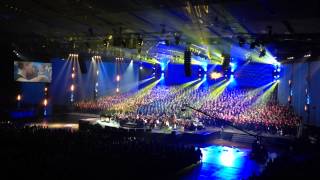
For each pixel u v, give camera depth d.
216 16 22.42
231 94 45.16
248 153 29.22
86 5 21.86
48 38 35.34
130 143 22.92
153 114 43.22
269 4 19.28
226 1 19.08
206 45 34.25
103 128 34.91
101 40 34.66
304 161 17.45
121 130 33.44
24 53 44.69
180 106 44.28
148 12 22.59
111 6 21.64
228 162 25.95
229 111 40.25
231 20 23.38
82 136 24.84
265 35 27.39
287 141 31.31
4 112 42.25
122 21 25.67
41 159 18.34
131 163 20.59
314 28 24.62
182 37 30.55
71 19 25.94
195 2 19.77
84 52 44.38
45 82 46.62
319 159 17.44
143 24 26.28
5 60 43.03
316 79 33.31
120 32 28.41
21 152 20.42
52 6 22.62
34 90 47.62
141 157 21.39
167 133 33.41
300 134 32.25
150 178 21.06
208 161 26.19
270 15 21.47
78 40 35.38
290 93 39.97
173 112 42.66
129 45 31.91
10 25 29.41
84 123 39.16
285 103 41.34
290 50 32.94
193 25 25.56
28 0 21.72
